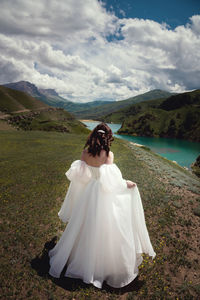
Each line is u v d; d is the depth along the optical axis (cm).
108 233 335
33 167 1251
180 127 17862
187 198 884
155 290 358
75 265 353
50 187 878
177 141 15662
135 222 378
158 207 736
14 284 340
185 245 509
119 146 2300
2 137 2519
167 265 431
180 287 370
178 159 8738
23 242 458
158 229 573
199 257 470
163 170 1460
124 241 338
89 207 342
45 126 10269
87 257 336
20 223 549
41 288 335
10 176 1039
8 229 513
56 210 643
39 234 495
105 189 329
